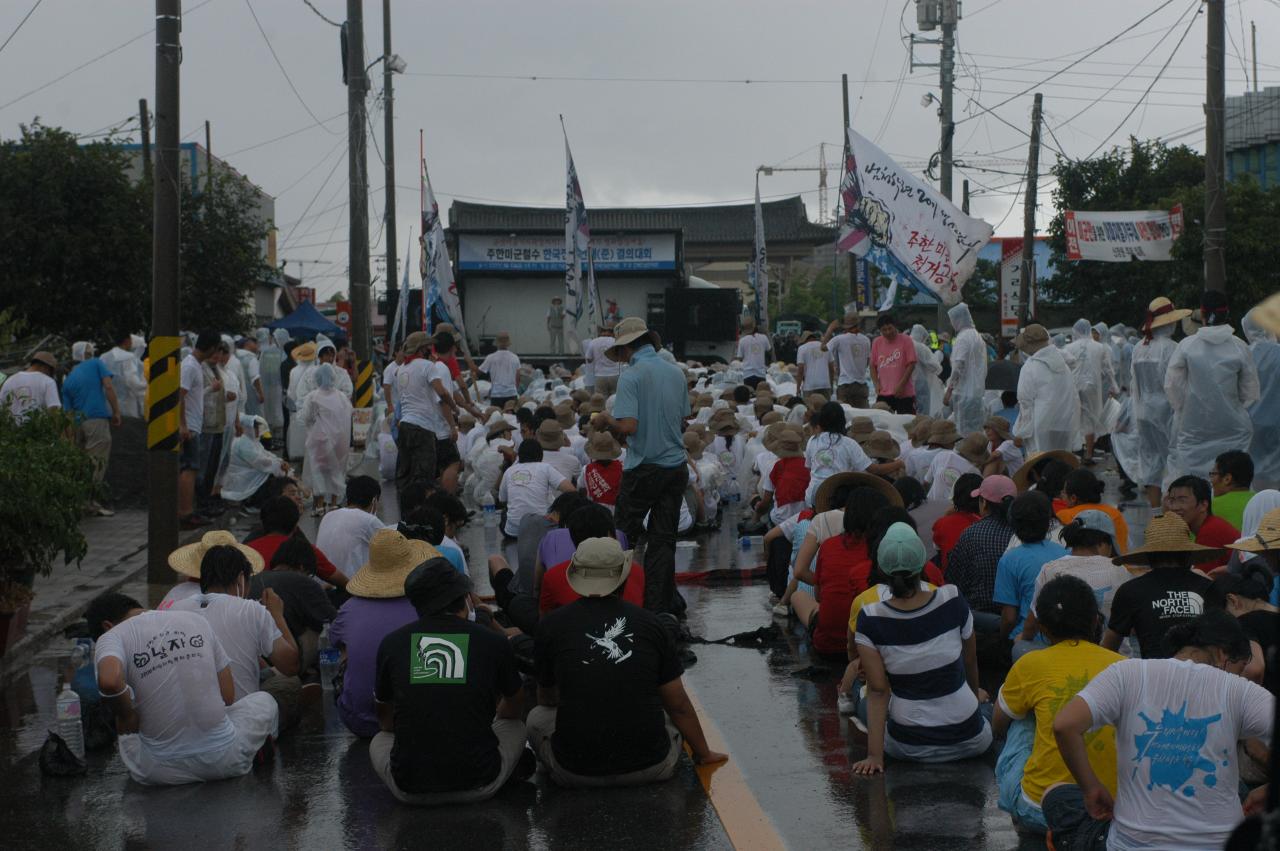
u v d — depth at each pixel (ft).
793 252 239.91
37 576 40.32
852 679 24.70
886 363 60.70
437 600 20.65
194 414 49.60
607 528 25.17
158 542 39.52
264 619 23.56
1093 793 15.79
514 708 21.21
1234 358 37.83
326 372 52.31
